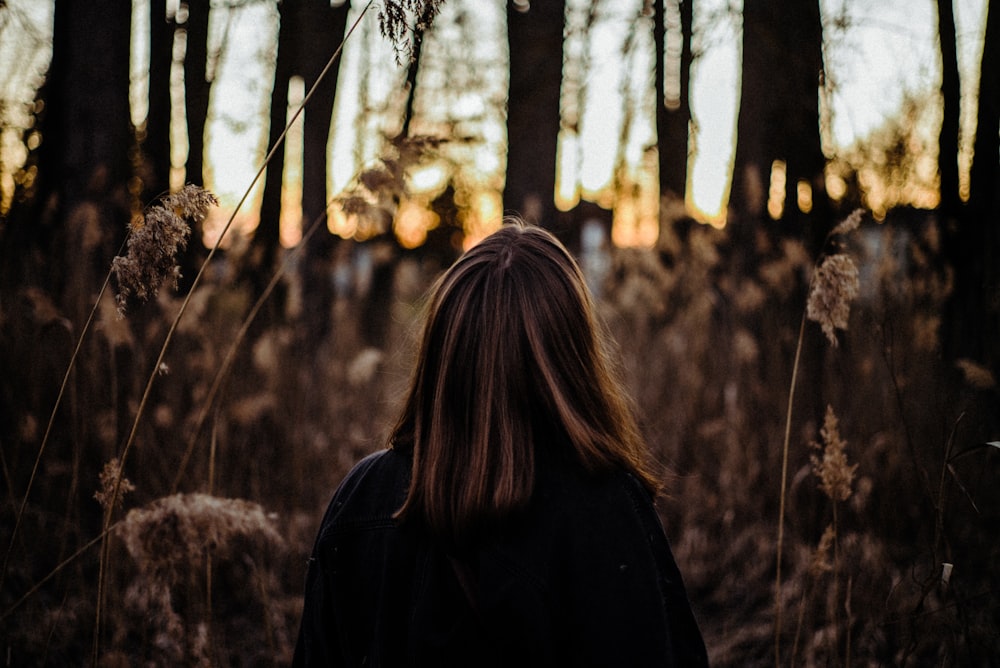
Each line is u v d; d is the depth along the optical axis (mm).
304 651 1235
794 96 5676
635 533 1031
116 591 2814
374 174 2510
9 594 3084
